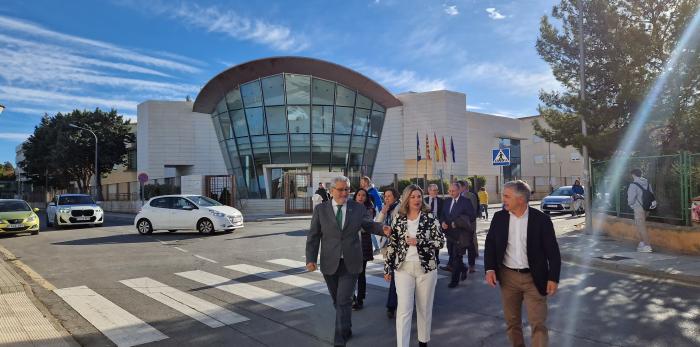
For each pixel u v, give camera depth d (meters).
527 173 60.19
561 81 16.67
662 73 13.87
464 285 8.13
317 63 35.38
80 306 6.96
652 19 14.77
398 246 4.84
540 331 4.09
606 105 15.12
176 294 7.69
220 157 43.47
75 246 14.17
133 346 5.25
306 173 30.39
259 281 8.65
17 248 14.01
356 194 7.80
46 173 56.22
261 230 18.55
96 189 45.06
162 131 42.22
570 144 16.45
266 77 36.56
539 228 4.16
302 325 5.96
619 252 10.88
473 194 11.08
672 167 11.50
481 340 5.30
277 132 36.62
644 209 10.91
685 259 9.74
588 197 15.07
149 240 15.50
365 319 6.25
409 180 34.09
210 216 16.77
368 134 40.03
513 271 4.24
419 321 4.86
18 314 6.30
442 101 40.31
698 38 13.47
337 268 5.15
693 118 13.53
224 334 5.64
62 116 53.78
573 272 9.26
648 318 6.05
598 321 5.96
